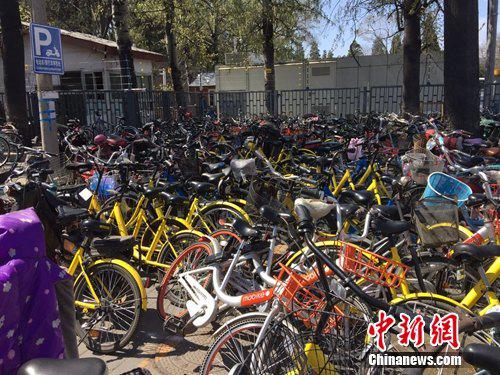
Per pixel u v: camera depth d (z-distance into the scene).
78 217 3.43
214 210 4.75
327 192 5.33
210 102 15.64
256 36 16.88
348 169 6.06
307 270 2.77
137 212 4.52
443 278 3.21
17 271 1.84
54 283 2.08
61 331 2.12
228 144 8.48
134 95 12.20
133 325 3.38
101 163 5.09
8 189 3.37
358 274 2.80
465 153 6.34
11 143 9.28
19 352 1.87
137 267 4.32
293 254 3.21
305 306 2.54
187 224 4.41
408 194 4.29
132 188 4.62
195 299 3.25
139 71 20.28
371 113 11.19
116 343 3.40
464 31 8.22
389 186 5.75
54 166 6.89
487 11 13.76
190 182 4.90
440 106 14.66
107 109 12.41
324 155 6.86
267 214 3.20
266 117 11.62
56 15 24.80
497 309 2.44
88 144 8.49
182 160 5.66
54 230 3.39
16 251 1.89
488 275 2.75
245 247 3.21
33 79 15.84
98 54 17.22
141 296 3.37
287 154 7.77
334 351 2.18
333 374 2.13
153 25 22.53
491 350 1.44
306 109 15.92
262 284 3.19
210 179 5.32
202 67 28.84
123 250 3.49
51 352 1.98
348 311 2.46
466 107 8.39
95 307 3.42
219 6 17.16
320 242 3.21
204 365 2.64
